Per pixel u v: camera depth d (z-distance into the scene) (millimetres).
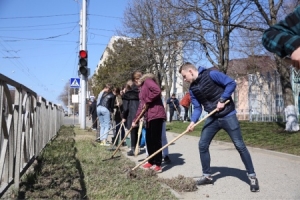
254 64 25766
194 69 5258
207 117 5207
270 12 12211
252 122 18344
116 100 10805
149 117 6504
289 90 12422
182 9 12828
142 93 6531
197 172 6551
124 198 4594
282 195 4871
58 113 17391
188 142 11836
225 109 5105
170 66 26734
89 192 4746
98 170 6254
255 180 5090
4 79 4195
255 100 19922
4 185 4344
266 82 19031
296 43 1812
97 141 11383
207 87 5156
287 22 1981
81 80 19391
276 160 7883
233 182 5680
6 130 4312
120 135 10680
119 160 7500
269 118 18703
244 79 24438
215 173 6434
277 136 11289
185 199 4754
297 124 12305
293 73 13492
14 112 4867
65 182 5277
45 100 9836
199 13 12898
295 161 7730
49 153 8227
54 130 13672
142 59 28547
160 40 16031
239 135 5105
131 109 8750
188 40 13805
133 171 5801
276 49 1899
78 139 11914
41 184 5129
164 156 7492
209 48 14711
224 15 13039
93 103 17969
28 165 6117
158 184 5348
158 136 6527
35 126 7184
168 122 23047
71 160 7246
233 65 28344
